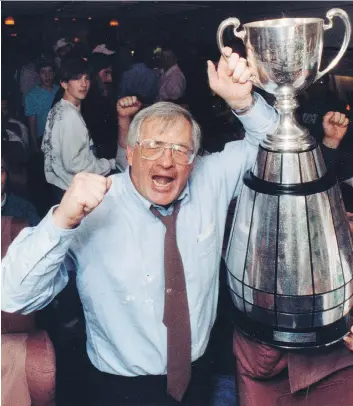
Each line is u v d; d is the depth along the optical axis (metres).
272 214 0.97
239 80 1.11
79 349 2.14
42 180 2.86
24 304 1.15
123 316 1.37
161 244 1.32
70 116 2.47
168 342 1.36
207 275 1.39
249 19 3.06
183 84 3.97
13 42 4.36
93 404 1.49
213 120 2.79
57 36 4.78
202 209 1.36
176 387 1.40
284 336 1.05
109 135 2.97
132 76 3.00
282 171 0.98
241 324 1.11
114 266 1.32
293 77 0.95
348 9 2.32
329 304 1.02
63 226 1.06
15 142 2.82
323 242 0.98
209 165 1.41
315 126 2.16
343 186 1.84
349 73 2.21
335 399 1.41
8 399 1.31
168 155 1.19
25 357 1.33
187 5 3.83
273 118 1.31
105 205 1.31
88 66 2.51
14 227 1.56
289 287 1.00
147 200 1.28
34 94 3.24
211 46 3.85
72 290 2.39
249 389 1.39
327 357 1.33
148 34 4.28
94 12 4.74
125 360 1.41
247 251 1.03
